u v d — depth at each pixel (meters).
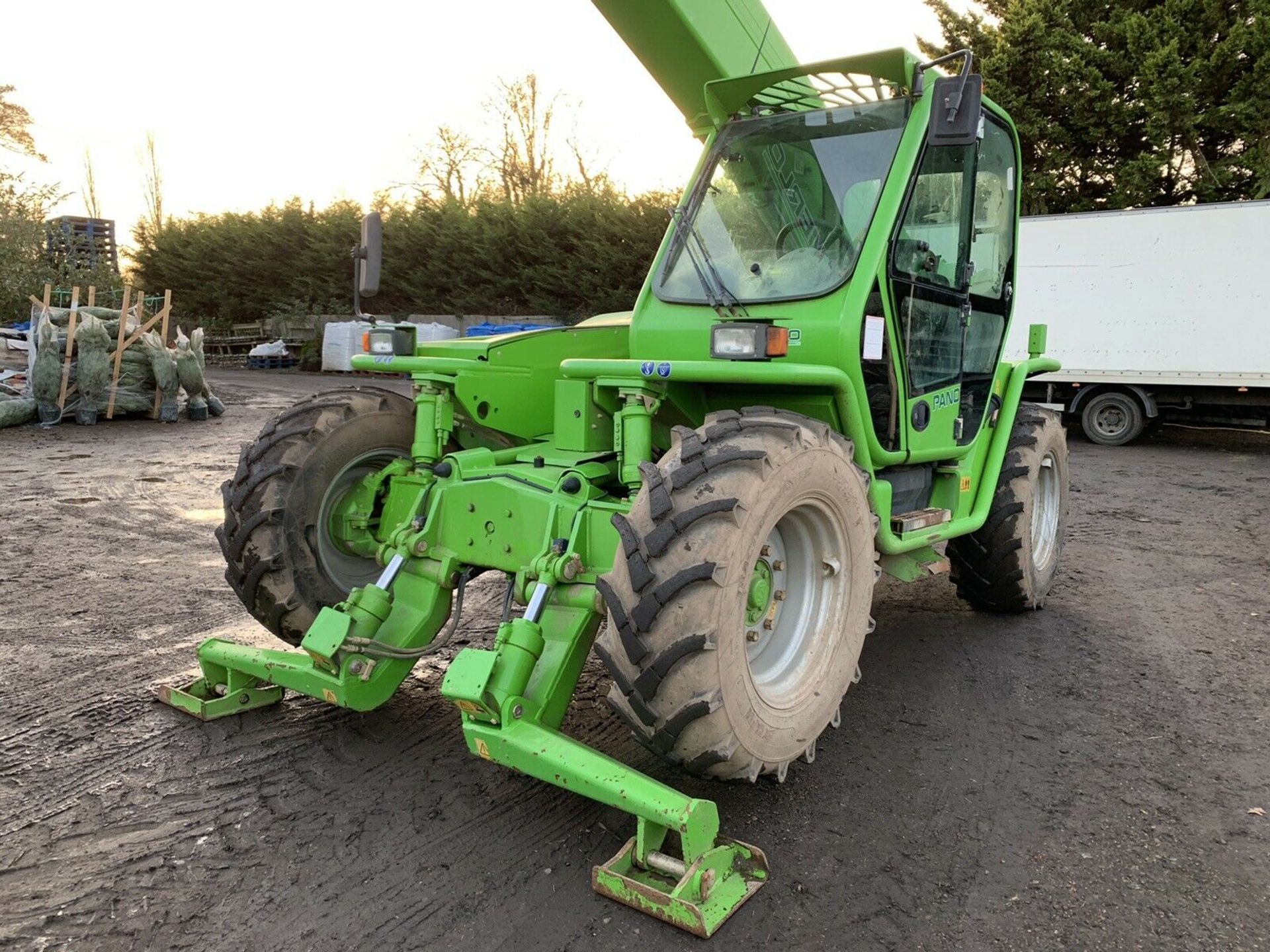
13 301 21.88
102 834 2.62
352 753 3.15
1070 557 6.26
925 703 3.76
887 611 5.05
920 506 3.98
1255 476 9.60
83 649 4.10
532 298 23.88
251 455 3.36
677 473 2.48
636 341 3.43
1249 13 15.74
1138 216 11.47
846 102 3.54
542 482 2.95
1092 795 3.00
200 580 5.25
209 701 3.36
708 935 2.22
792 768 3.17
